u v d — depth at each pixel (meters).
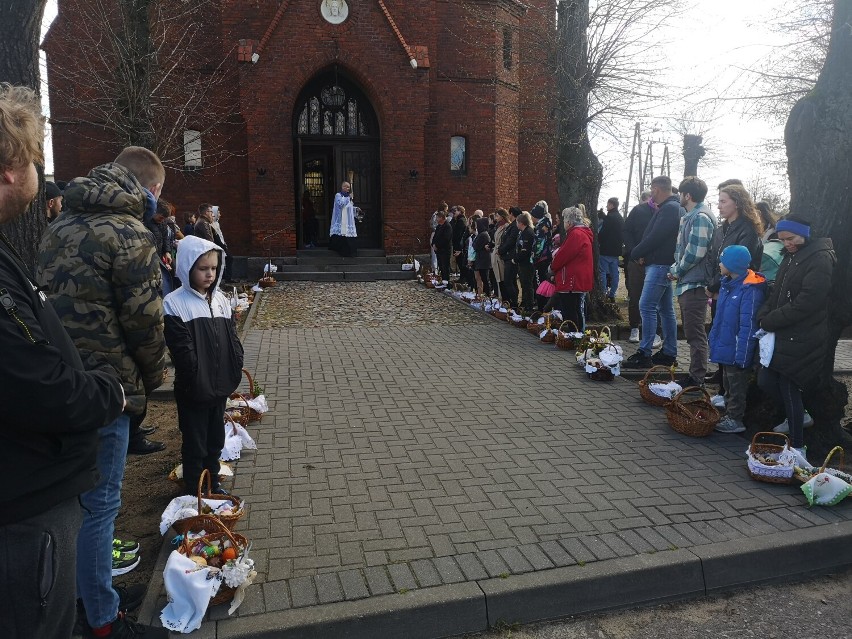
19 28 4.63
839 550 3.77
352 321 11.15
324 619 2.94
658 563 3.44
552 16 12.41
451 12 19.06
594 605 3.32
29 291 1.86
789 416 4.82
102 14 11.55
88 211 2.84
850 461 5.16
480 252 13.32
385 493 4.27
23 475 1.77
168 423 5.86
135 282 2.80
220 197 17.92
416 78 17.95
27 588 1.78
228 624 2.91
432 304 13.05
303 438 5.28
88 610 2.76
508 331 10.16
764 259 6.05
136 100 10.75
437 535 3.71
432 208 19.41
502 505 4.11
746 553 3.58
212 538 3.17
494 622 3.17
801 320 4.64
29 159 1.88
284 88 17.23
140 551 3.65
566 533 3.75
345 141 18.95
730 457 4.96
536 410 6.07
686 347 9.45
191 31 16.70
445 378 7.21
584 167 11.36
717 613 3.35
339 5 17.31
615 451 5.05
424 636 3.06
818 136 5.17
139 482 4.59
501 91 19.78
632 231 9.56
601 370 7.04
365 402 6.29
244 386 6.82
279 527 3.79
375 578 3.27
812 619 3.30
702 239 6.37
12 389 1.69
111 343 2.79
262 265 17.27
